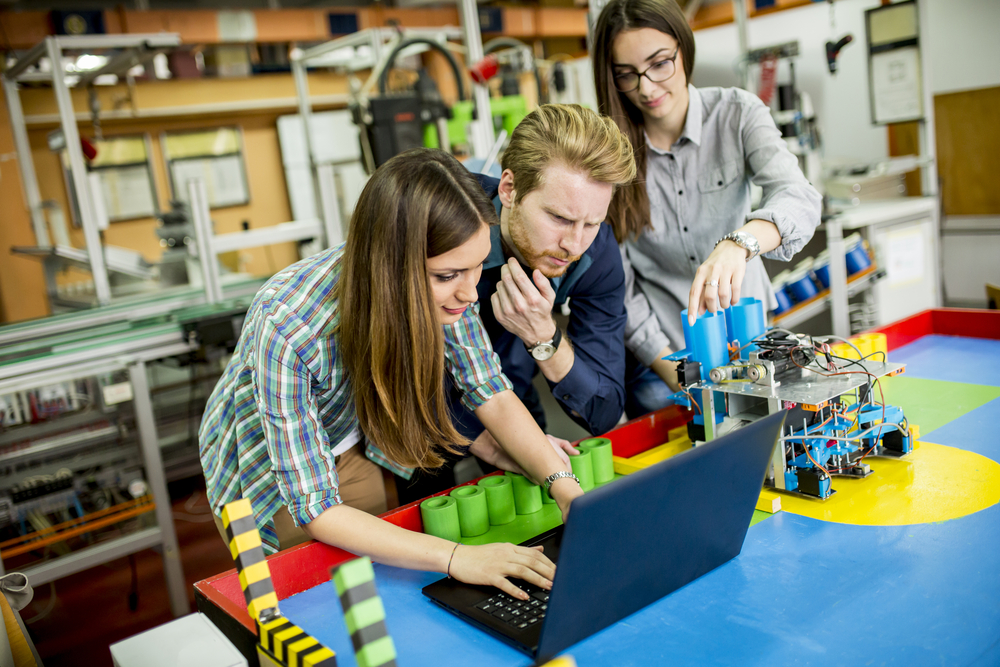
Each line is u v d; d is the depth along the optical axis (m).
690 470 0.83
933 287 3.49
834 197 3.46
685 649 0.81
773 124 1.69
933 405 1.50
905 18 3.47
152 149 6.26
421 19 7.02
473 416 1.52
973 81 4.43
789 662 0.77
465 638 0.90
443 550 1.03
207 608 0.98
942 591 0.87
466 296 1.04
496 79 5.05
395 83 4.37
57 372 2.38
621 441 1.47
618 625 0.87
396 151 3.54
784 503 1.16
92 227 3.54
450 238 0.96
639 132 1.71
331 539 1.07
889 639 0.79
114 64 3.59
